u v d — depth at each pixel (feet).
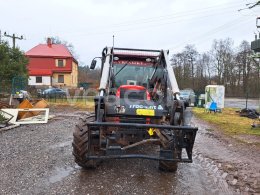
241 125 45.27
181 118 18.04
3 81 69.87
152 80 24.29
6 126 36.45
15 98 61.41
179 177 18.56
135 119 18.85
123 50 24.40
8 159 21.27
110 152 17.16
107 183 16.99
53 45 180.55
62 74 173.27
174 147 17.62
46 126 38.14
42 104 48.24
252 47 51.13
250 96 207.51
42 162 20.79
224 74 232.53
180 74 221.05
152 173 19.10
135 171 19.35
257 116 58.23
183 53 231.91
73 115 53.47
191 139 17.29
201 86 225.56
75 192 15.48
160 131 18.01
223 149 27.55
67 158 22.03
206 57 238.48
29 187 15.99
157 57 24.52
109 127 17.61
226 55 232.12
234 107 94.17
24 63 79.30
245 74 224.53
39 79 167.32
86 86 129.18
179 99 18.80
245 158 24.03
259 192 16.39
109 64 22.18
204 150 26.96
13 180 16.98
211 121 50.55
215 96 70.08
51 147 25.59
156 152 23.11
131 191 15.93
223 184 17.60
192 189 16.60
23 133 32.40
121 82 24.41
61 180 17.26
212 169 20.66
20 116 42.63
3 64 70.44
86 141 18.16
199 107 90.22
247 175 19.36
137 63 24.64
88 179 17.57
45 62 171.63
